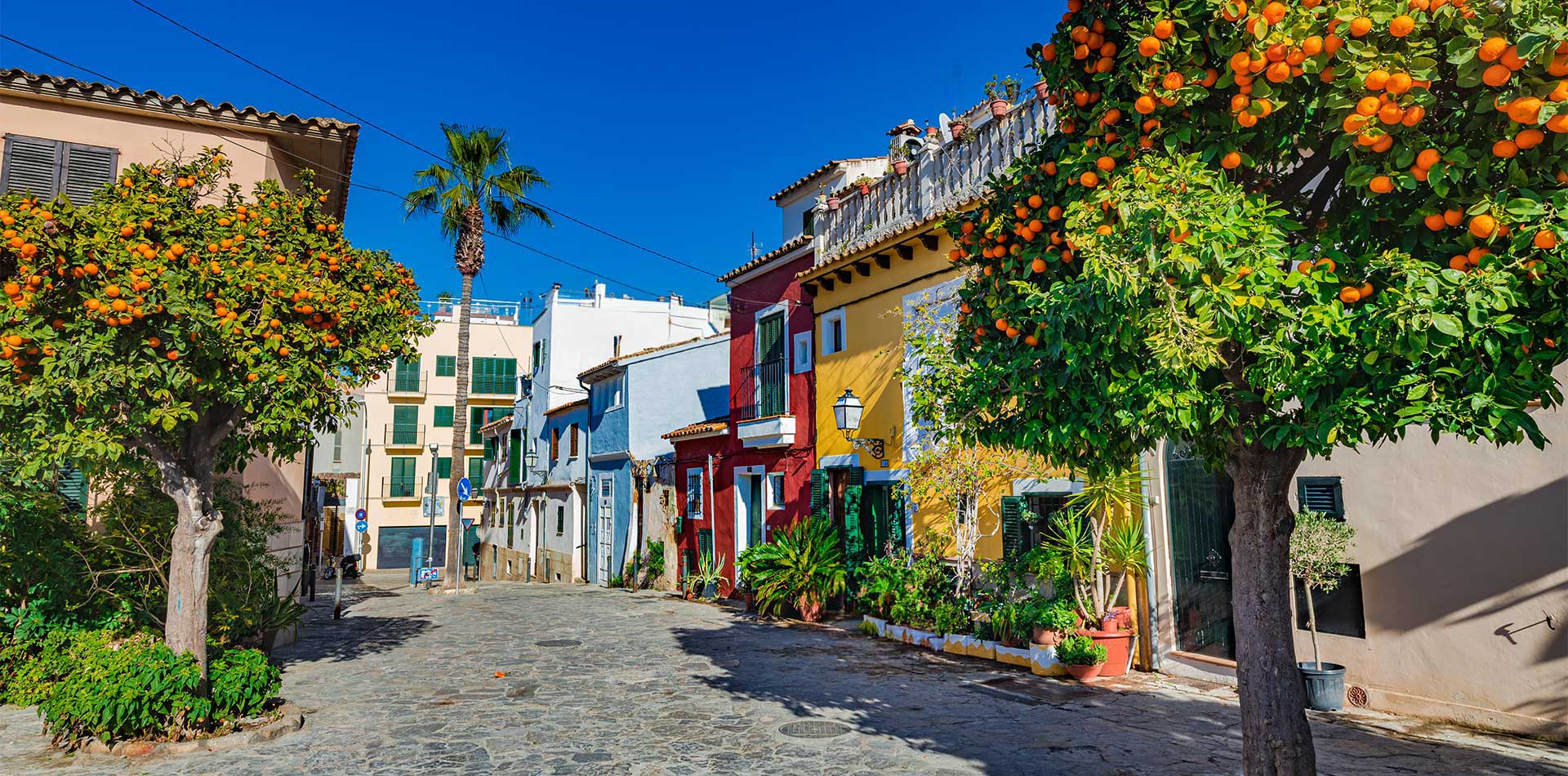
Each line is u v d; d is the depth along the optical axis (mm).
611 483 25844
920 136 15578
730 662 11133
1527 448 6949
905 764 6648
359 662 11547
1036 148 5461
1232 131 4117
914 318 13273
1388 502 7770
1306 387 3566
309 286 8023
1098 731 7367
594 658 11734
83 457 8102
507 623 15609
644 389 24391
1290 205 4398
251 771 6715
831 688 9406
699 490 20656
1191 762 6473
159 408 7043
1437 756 6371
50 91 11516
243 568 10305
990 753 6840
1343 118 3605
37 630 9109
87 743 7211
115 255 6793
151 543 9680
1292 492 8539
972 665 10305
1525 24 3051
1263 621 4594
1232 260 3582
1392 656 7676
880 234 14570
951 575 12266
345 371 8625
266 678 8195
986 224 5406
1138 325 3730
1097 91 4691
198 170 8156
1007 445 5242
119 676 7332
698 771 6609
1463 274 3141
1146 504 9758
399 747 7352
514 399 47125
